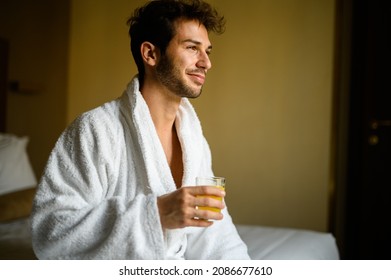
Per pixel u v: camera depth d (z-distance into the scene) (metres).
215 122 2.98
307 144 2.75
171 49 1.03
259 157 2.87
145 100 1.10
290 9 2.79
